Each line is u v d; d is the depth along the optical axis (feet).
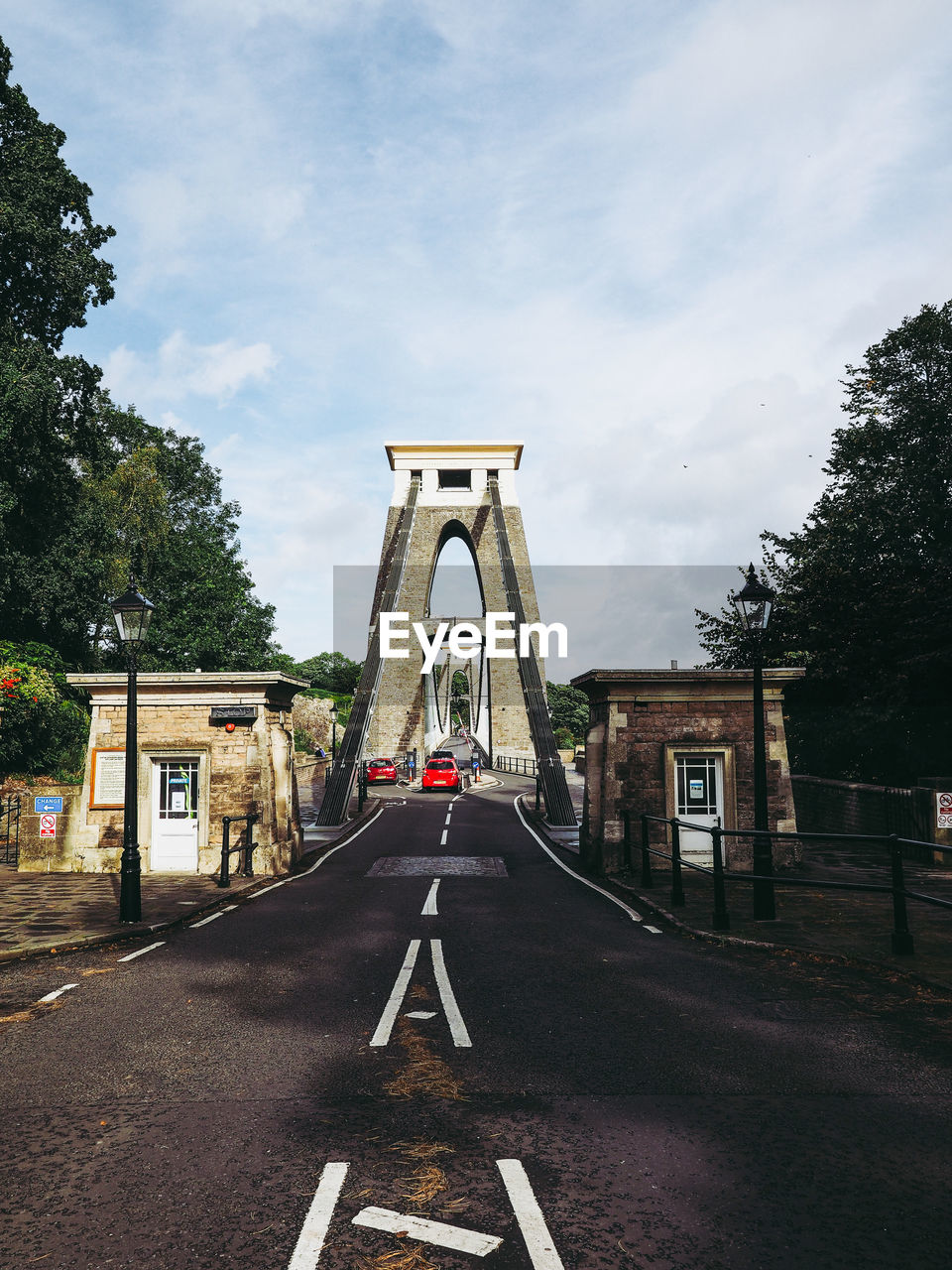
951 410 78.95
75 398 96.84
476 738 264.93
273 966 27.71
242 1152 14.15
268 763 52.08
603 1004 22.88
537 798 95.71
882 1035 19.93
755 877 31.45
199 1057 18.99
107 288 97.55
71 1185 13.11
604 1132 14.76
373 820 88.33
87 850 51.57
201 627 139.44
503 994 23.99
